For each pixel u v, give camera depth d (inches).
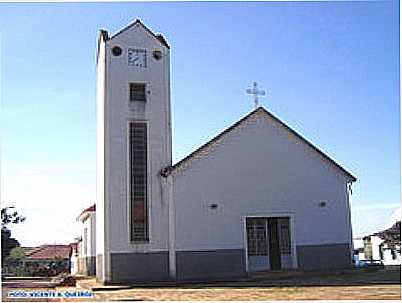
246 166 1153.4
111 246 1099.3
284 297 701.3
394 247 1763.0
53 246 2679.6
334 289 787.4
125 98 1169.4
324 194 1179.9
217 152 1145.4
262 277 1076.5
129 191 1131.9
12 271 1766.7
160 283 1042.7
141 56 1198.9
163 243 1120.2
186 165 1127.6
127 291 916.6
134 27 1206.3
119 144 1146.0
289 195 1161.4
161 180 1147.9
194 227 1112.8
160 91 1192.8
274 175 1162.0
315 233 1160.2
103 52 1182.9
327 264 1154.7
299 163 1179.9
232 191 1138.0
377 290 749.9
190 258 1103.0
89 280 1330.0
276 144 1175.6
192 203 1119.0
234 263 1114.7
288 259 1144.8
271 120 1182.3
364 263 1269.7
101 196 1167.0
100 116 1214.3
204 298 729.0
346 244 1171.9
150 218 1126.4
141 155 1155.3
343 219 1180.5
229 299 703.1
